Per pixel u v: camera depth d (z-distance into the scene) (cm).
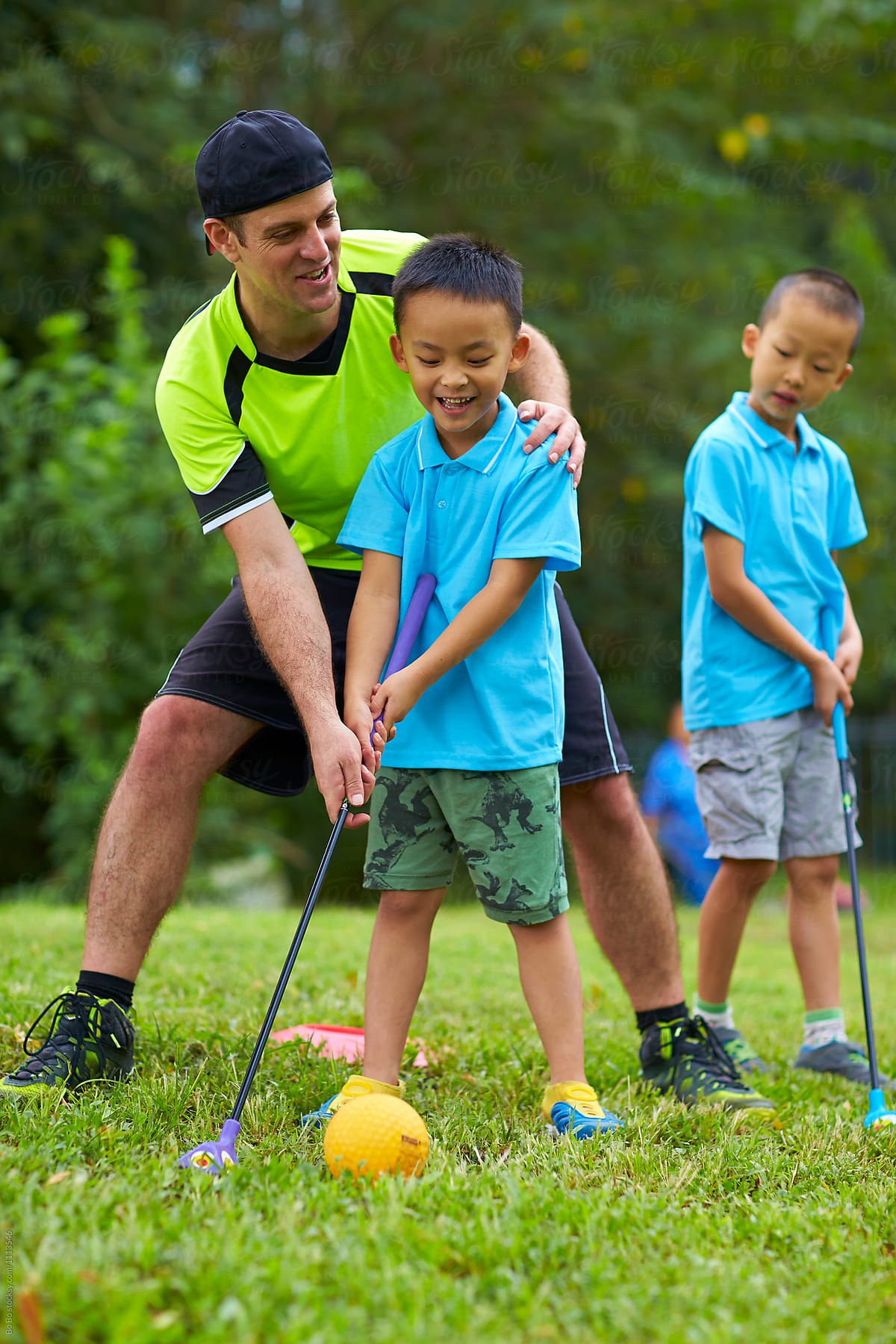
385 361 295
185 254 1053
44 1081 271
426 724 274
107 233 1005
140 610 812
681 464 1136
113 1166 225
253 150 261
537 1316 178
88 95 959
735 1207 229
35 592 827
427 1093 295
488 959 557
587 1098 273
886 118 1216
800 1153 262
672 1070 316
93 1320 168
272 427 290
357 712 266
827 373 368
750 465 370
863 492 1105
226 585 818
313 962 488
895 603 1173
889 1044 406
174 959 472
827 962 377
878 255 1211
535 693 274
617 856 312
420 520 279
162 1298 178
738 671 367
